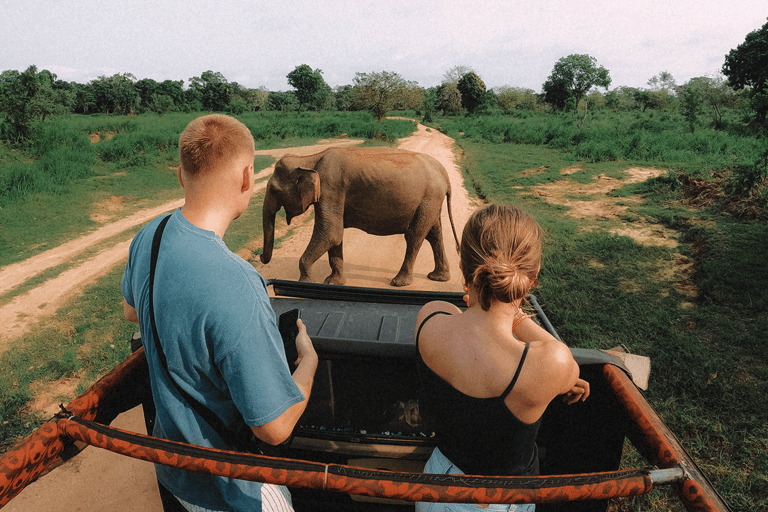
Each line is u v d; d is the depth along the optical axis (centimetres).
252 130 2742
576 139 2166
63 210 1083
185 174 108
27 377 445
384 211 566
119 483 308
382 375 185
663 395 388
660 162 1533
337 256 602
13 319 568
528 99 8131
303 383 122
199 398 107
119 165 1625
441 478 94
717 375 403
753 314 504
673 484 105
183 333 99
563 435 180
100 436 104
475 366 102
